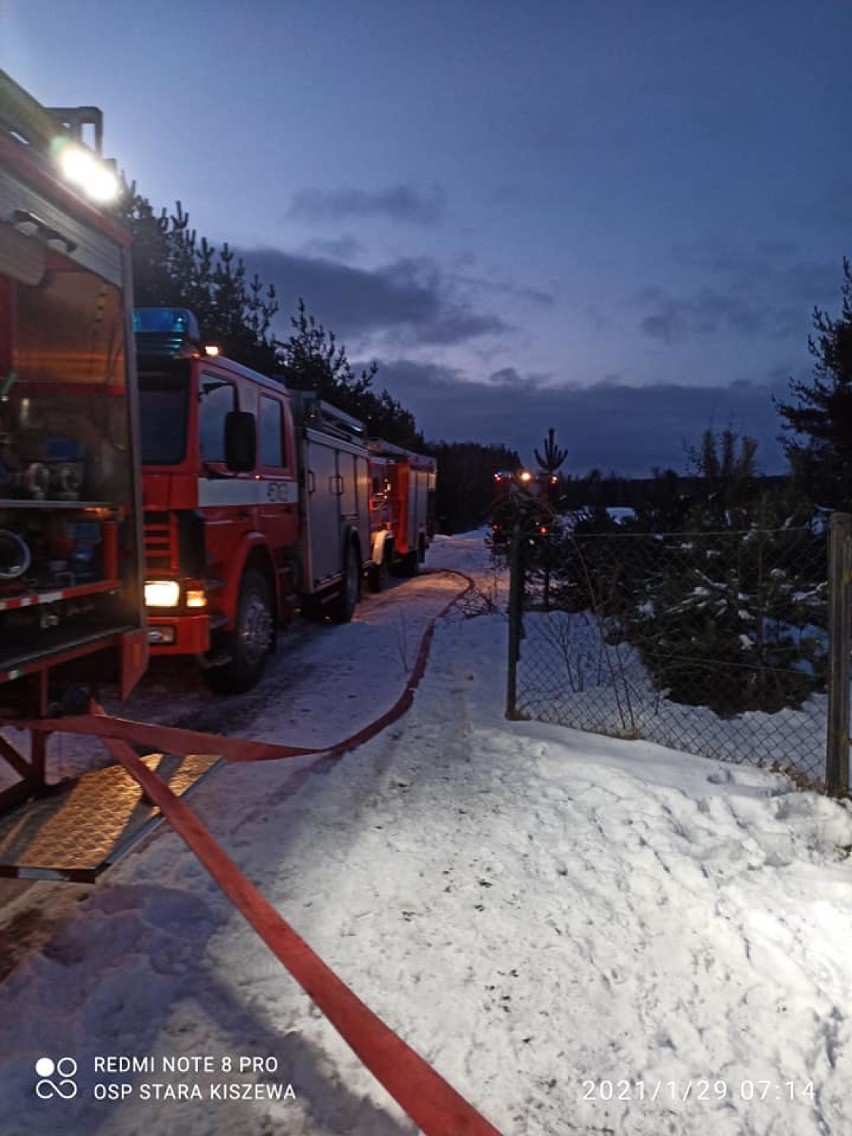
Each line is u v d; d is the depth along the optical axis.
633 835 4.45
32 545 4.07
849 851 4.48
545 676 7.97
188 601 6.56
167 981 3.23
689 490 10.44
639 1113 2.66
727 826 4.60
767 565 6.98
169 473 6.52
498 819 4.70
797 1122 2.65
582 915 3.73
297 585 9.62
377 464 15.27
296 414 9.98
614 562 8.48
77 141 4.21
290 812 4.86
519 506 11.66
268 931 2.91
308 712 7.17
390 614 12.77
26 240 3.86
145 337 6.84
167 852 4.33
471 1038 2.95
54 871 3.43
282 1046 2.89
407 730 6.43
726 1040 2.98
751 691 6.90
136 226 15.20
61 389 4.62
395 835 4.52
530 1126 2.59
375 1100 2.65
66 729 4.35
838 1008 3.13
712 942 3.55
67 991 3.19
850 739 5.04
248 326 17.78
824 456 17.06
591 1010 3.12
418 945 3.48
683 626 7.16
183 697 7.69
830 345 17.62
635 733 6.20
